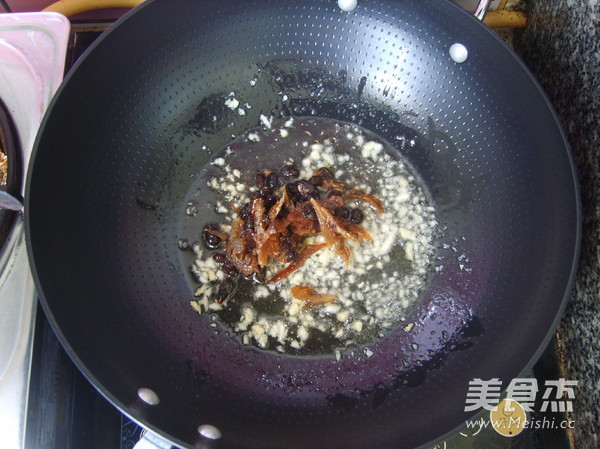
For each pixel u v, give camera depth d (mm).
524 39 333
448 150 298
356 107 317
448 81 289
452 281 282
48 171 245
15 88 281
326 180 301
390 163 310
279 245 283
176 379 260
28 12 289
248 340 279
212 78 304
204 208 302
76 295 244
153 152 296
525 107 260
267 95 317
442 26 274
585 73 263
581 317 267
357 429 248
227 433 244
